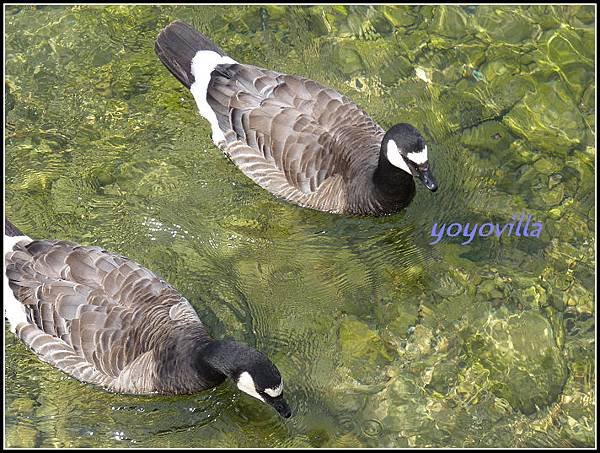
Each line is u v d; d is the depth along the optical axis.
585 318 10.73
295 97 11.57
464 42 13.48
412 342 10.52
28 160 12.16
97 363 9.55
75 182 11.97
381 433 9.71
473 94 12.93
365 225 11.77
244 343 10.18
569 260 11.27
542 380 10.17
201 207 11.79
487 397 10.03
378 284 11.11
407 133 11.00
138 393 9.83
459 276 11.16
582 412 9.92
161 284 9.87
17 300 9.79
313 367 10.23
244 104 11.65
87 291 9.56
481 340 10.53
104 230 11.45
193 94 12.21
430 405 9.95
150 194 11.88
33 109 12.68
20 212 11.62
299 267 11.27
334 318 10.73
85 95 12.86
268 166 11.62
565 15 13.77
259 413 9.84
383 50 13.41
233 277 11.05
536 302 10.87
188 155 12.30
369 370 10.24
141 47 13.38
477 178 12.09
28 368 10.20
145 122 12.61
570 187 11.98
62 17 13.61
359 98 12.87
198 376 9.55
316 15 13.77
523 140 12.45
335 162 11.43
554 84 13.00
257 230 11.61
